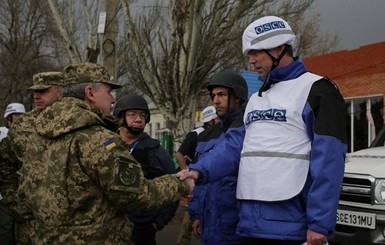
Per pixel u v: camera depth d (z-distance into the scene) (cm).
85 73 273
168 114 974
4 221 379
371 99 1492
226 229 323
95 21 1036
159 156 409
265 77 280
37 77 393
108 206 253
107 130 255
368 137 1496
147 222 395
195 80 964
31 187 259
